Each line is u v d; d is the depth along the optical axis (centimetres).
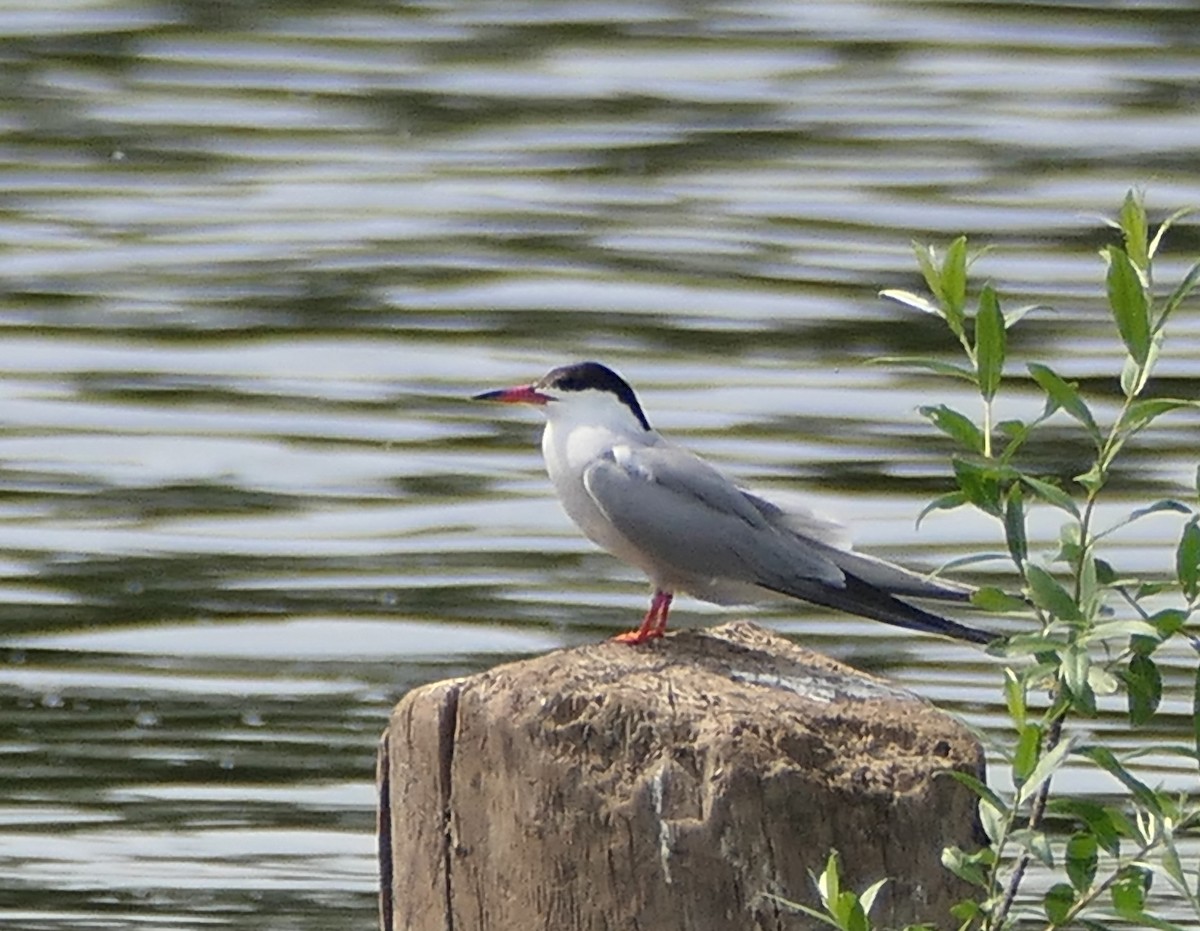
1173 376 1652
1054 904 654
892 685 679
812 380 1681
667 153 2167
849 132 2197
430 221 2030
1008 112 2225
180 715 1246
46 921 1051
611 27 2486
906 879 622
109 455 1591
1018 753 627
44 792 1170
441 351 1758
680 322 1798
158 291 1894
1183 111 2216
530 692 645
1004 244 1925
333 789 1173
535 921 642
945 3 2505
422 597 1373
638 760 629
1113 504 1455
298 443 1605
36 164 2181
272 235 2012
